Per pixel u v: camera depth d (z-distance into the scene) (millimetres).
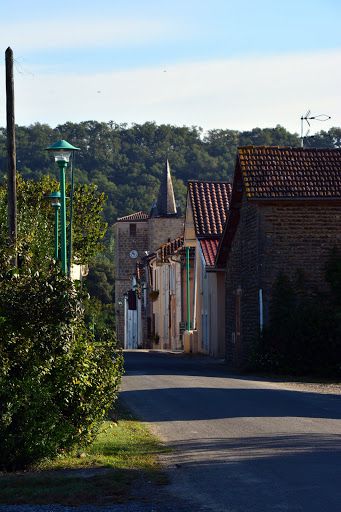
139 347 125125
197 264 80188
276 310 54594
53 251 44188
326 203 55469
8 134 36125
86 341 22453
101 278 170750
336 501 16125
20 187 64688
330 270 55094
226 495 16969
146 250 149125
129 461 20797
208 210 75750
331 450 21766
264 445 22781
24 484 18219
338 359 50000
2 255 22062
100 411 22219
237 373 52219
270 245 55156
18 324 20984
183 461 20781
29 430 20344
